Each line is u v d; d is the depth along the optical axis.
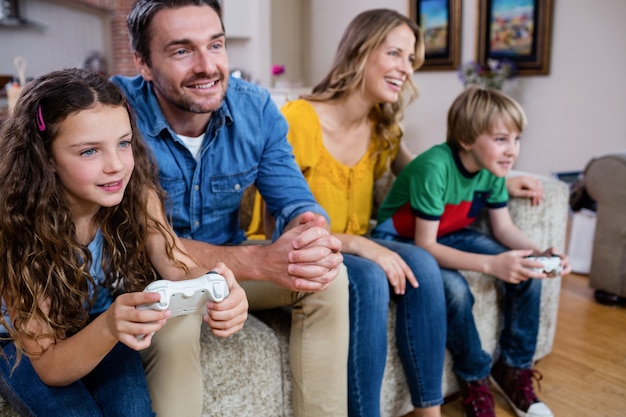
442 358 1.45
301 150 1.68
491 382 1.81
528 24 4.11
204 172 1.36
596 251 2.42
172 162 1.32
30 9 5.39
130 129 1.01
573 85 3.97
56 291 0.98
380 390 1.37
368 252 1.44
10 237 0.95
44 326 0.94
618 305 2.40
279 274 1.19
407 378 1.48
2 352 0.97
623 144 3.76
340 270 1.24
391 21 1.66
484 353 1.59
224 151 1.38
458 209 1.75
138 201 1.11
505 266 1.56
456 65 4.61
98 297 1.10
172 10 1.20
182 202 1.37
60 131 0.94
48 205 0.97
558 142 4.13
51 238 0.97
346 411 1.28
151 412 0.99
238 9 5.46
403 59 1.68
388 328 1.46
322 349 1.22
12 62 5.44
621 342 2.07
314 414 1.24
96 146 0.95
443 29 4.66
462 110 1.66
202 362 1.13
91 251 1.07
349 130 1.76
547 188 1.85
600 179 2.38
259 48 5.51
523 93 4.28
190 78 1.23
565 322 2.24
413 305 1.43
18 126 0.96
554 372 1.85
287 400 1.29
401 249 1.51
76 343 0.90
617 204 2.32
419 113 5.04
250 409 1.21
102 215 1.08
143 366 1.07
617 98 3.75
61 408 0.92
